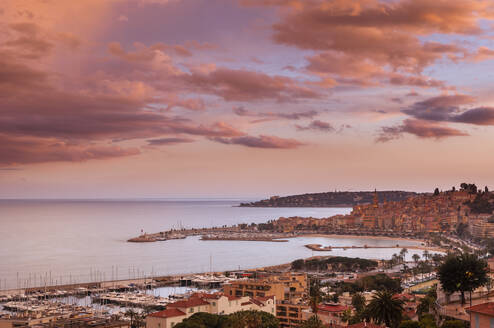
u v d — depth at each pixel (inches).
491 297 5777.6
